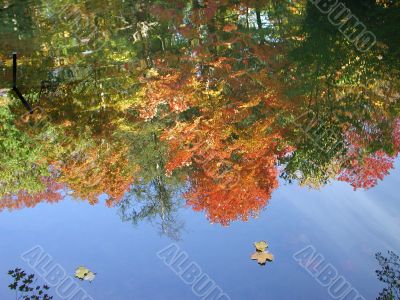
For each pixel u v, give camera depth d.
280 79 17.42
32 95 15.70
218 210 15.42
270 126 16.52
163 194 16.97
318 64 16.81
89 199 16.02
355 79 16.02
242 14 20.36
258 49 18.44
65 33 17.66
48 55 16.80
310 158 15.57
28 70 16.08
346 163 15.73
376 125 15.74
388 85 15.85
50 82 16.33
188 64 18.16
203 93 17.28
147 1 19.73
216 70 18.12
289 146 16.38
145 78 17.36
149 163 17.27
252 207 15.31
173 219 15.53
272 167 16.42
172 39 19.47
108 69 17.27
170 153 17.23
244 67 18.66
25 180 15.55
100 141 16.48
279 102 16.67
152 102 16.92
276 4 20.12
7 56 16.08
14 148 15.27
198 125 17.20
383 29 15.77
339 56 16.53
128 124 16.86
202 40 19.33
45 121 15.52
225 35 19.58
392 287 10.41
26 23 16.98
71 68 17.00
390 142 15.40
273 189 16.06
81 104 16.20
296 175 15.98
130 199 16.86
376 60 15.88
